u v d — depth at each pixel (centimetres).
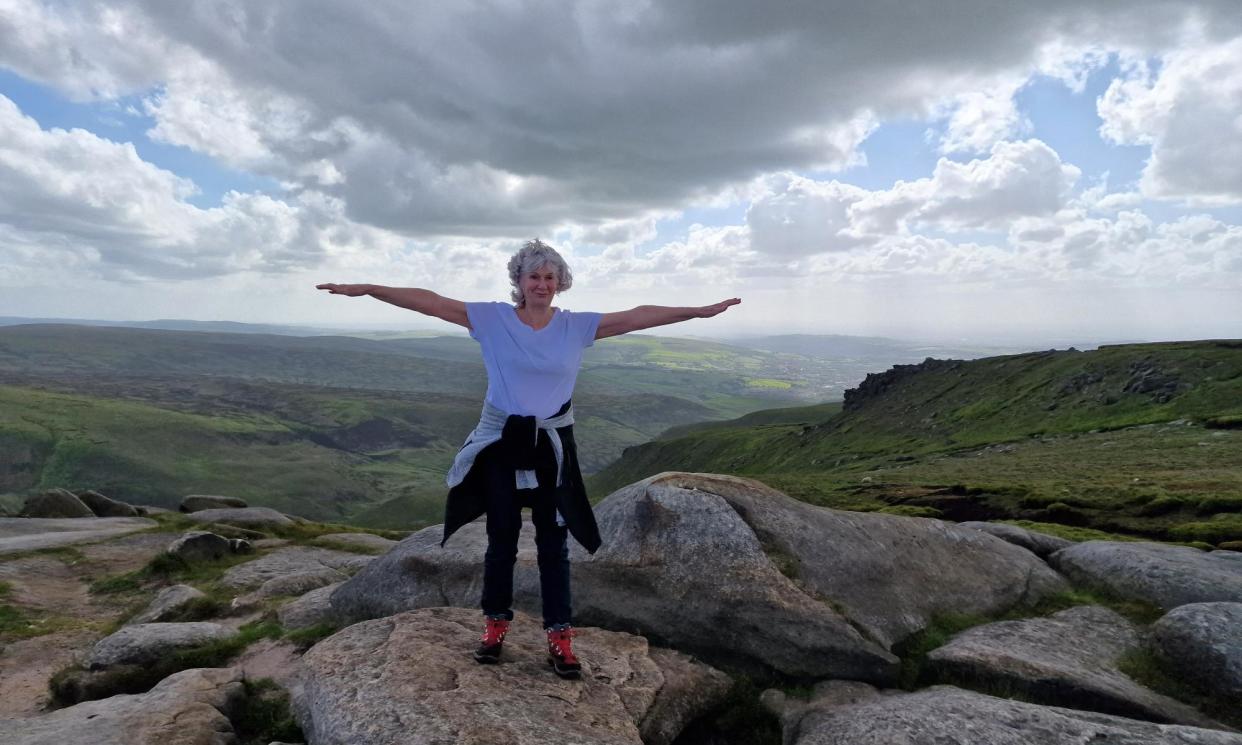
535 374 525
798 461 13725
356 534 2234
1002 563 931
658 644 768
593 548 539
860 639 725
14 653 985
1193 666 665
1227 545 2473
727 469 16112
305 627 966
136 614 1173
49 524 2273
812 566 808
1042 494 4312
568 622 573
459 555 920
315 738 525
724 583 777
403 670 550
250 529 2142
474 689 525
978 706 567
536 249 525
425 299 525
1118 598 871
